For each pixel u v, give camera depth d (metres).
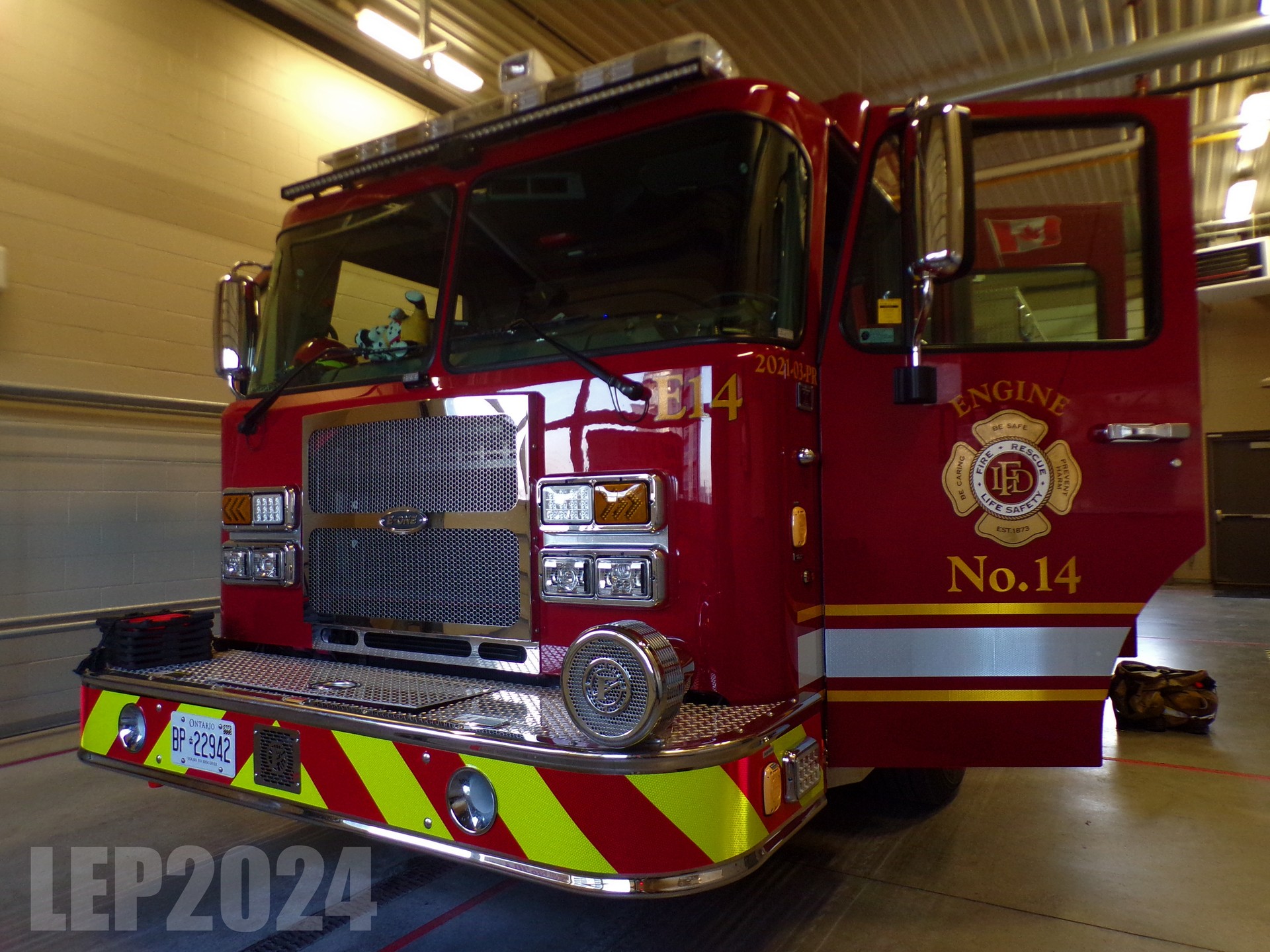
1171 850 2.92
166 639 2.51
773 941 2.30
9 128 4.39
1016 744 2.27
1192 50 5.77
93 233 4.73
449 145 2.53
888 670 2.25
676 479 2.02
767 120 2.17
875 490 2.26
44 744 4.28
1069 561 2.27
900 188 2.25
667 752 1.68
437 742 1.85
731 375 2.00
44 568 4.52
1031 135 2.35
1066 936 2.32
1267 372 12.56
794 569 2.10
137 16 4.95
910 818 3.20
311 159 5.98
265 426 2.76
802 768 2.00
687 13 6.07
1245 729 4.59
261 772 2.15
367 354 2.61
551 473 2.18
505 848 1.78
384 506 2.45
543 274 2.36
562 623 2.15
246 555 2.78
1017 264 2.39
